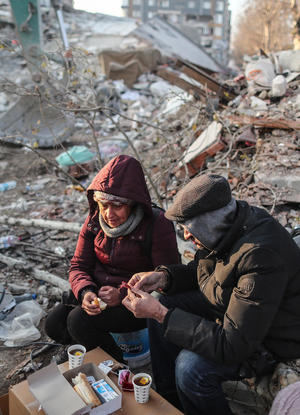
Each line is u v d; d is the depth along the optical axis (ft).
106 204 7.79
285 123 17.90
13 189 21.67
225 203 6.25
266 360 6.70
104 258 8.55
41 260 13.96
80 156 22.06
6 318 10.98
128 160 7.80
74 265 8.82
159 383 7.93
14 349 10.14
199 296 7.93
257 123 18.20
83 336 8.36
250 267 6.10
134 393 6.75
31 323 10.68
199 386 6.75
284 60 26.61
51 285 12.54
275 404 6.17
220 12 189.57
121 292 7.95
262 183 14.82
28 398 6.51
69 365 7.37
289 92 22.86
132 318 8.49
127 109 37.45
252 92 23.34
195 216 6.32
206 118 20.88
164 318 6.66
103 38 63.21
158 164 19.63
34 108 26.35
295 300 6.43
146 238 8.16
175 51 41.32
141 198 7.71
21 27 24.77
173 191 16.58
